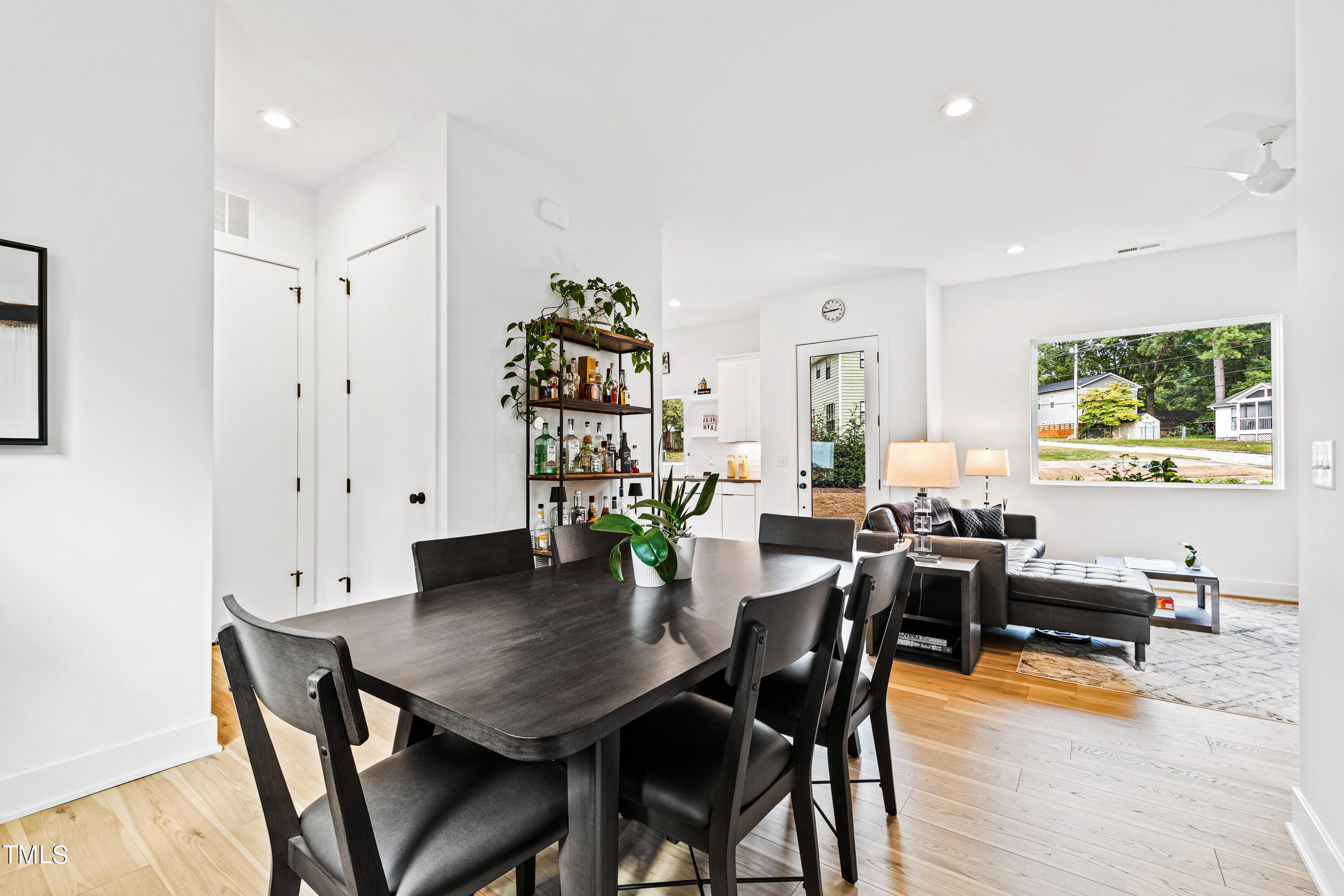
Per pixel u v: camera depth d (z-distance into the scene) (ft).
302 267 11.34
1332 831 4.57
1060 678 9.46
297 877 3.30
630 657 3.52
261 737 3.22
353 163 10.50
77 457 5.95
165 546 6.54
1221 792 6.16
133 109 6.34
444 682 3.12
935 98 8.59
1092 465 16.42
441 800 3.34
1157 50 7.50
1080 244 14.66
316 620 4.35
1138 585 10.21
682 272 16.84
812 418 18.53
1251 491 14.44
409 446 9.38
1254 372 14.53
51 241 5.79
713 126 9.30
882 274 17.13
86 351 6.00
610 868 2.99
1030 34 7.27
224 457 10.43
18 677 5.60
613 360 12.00
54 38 5.84
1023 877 4.90
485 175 9.45
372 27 7.17
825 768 6.82
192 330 6.76
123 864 4.96
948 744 7.25
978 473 16.40
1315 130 4.84
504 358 9.63
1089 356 16.46
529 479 9.57
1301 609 5.19
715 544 8.40
